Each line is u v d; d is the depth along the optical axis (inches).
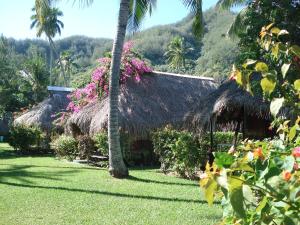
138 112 719.7
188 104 794.8
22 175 537.0
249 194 63.0
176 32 2957.7
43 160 792.3
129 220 289.4
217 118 563.5
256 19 334.0
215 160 73.8
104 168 641.6
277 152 82.7
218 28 2568.9
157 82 809.5
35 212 315.6
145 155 733.3
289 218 66.6
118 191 409.7
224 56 2063.2
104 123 684.7
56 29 2080.5
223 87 518.0
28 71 1806.1
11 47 2277.3
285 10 323.3
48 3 575.2
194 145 517.3
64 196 381.4
